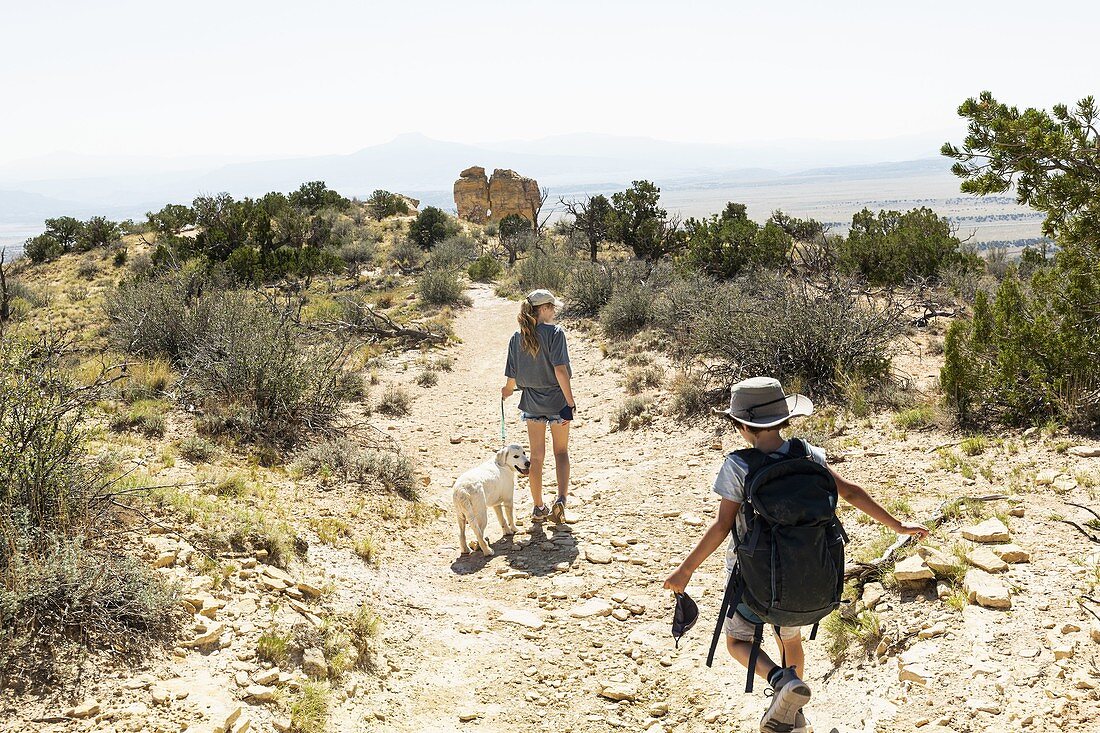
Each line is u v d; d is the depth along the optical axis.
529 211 77.81
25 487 4.89
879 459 7.80
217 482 7.07
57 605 4.18
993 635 4.17
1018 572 4.77
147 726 3.62
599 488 8.62
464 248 47.00
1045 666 3.84
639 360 15.52
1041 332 8.39
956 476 6.91
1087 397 7.74
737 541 3.39
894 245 23.91
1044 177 8.96
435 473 9.88
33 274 45.25
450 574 6.54
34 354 6.07
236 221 42.03
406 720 4.34
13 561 4.25
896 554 5.33
